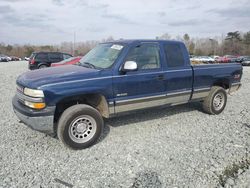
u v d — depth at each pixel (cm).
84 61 504
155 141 442
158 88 479
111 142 435
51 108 371
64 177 324
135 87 446
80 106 398
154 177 326
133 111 462
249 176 332
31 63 1566
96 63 465
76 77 392
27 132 468
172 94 505
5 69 1967
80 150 402
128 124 525
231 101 775
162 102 495
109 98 422
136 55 454
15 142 424
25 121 383
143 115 589
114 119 554
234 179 324
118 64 430
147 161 369
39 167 347
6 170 336
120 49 449
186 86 526
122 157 380
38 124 371
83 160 370
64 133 385
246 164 364
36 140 434
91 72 410
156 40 490
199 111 636
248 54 7419
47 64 1581
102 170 343
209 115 607
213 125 534
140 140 445
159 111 627
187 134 479
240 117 596
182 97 528
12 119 541
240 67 659
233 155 391
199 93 561
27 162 359
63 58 1633
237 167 354
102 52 488
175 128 511
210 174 335
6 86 980
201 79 554
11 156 375
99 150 404
